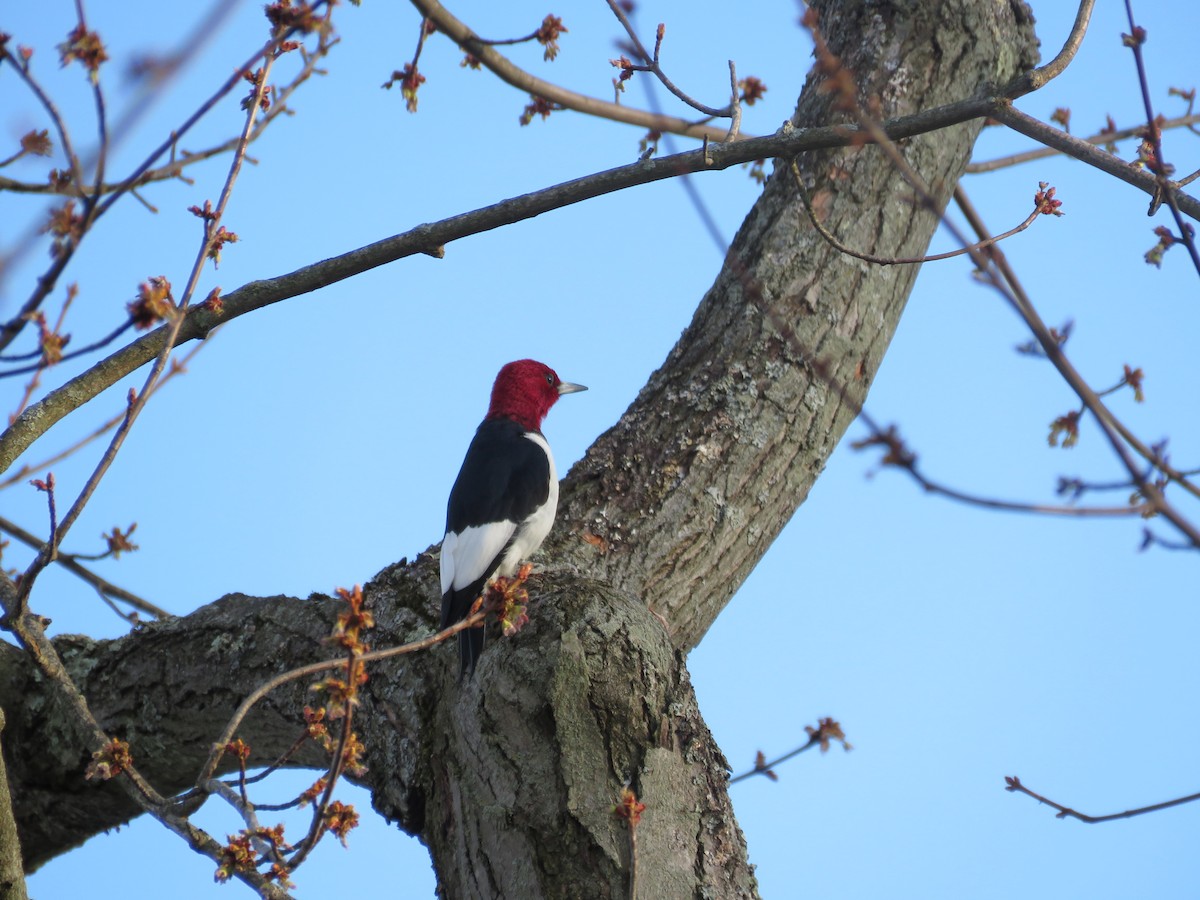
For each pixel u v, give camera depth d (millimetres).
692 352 12852
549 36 9867
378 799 9797
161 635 11516
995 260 5965
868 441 5391
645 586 11680
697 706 9719
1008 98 10227
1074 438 7410
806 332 12648
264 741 11141
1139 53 7379
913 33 13570
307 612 11102
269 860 7309
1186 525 5121
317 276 10906
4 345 6855
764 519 12258
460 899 8883
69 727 11500
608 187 10625
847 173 13133
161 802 8016
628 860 8484
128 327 7023
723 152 10336
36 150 7488
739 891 8695
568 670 9133
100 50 6648
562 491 12227
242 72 7285
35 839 12055
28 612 10102
